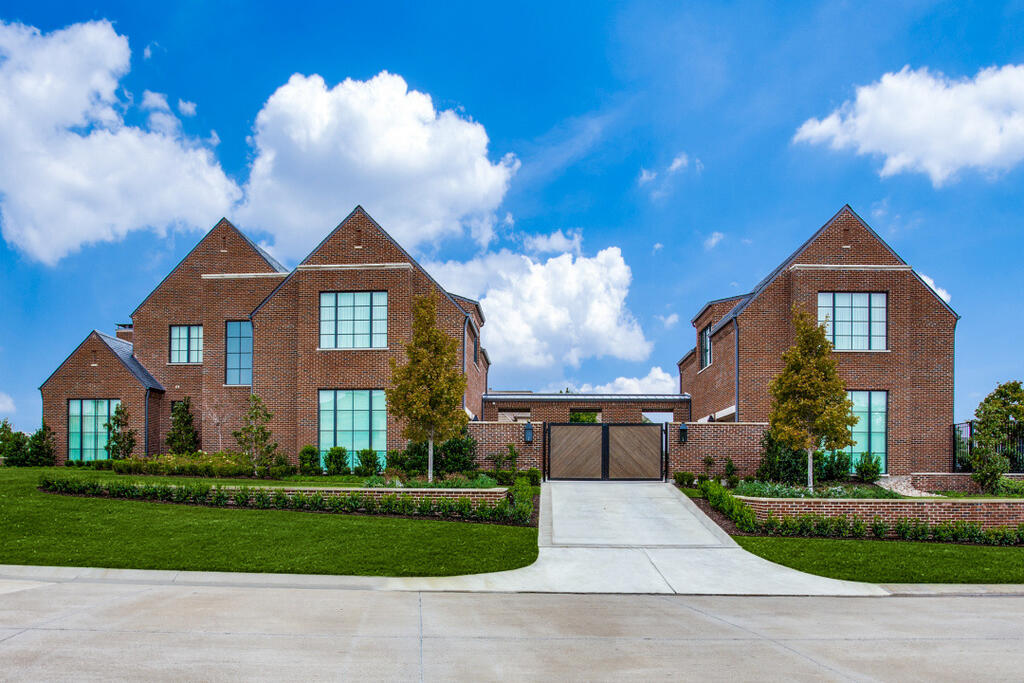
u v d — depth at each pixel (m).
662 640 8.78
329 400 26.05
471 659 7.75
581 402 34.81
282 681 6.85
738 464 23.81
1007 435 22.94
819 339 20.62
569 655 7.99
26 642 8.01
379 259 26.83
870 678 7.34
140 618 9.24
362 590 11.55
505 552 14.15
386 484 19.80
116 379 30.34
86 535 14.52
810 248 26.02
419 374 20.08
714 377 30.17
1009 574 13.27
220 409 30.09
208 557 13.12
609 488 21.72
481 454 24.00
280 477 23.31
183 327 32.34
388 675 7.11
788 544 15.39
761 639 8.94
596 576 13.00
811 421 20.47
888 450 24.97
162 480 20.20
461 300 32.25
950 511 17.05
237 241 32.28
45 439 30.06
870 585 12.72
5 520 15.47
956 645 8.76
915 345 26.23
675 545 15.61
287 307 27.56
